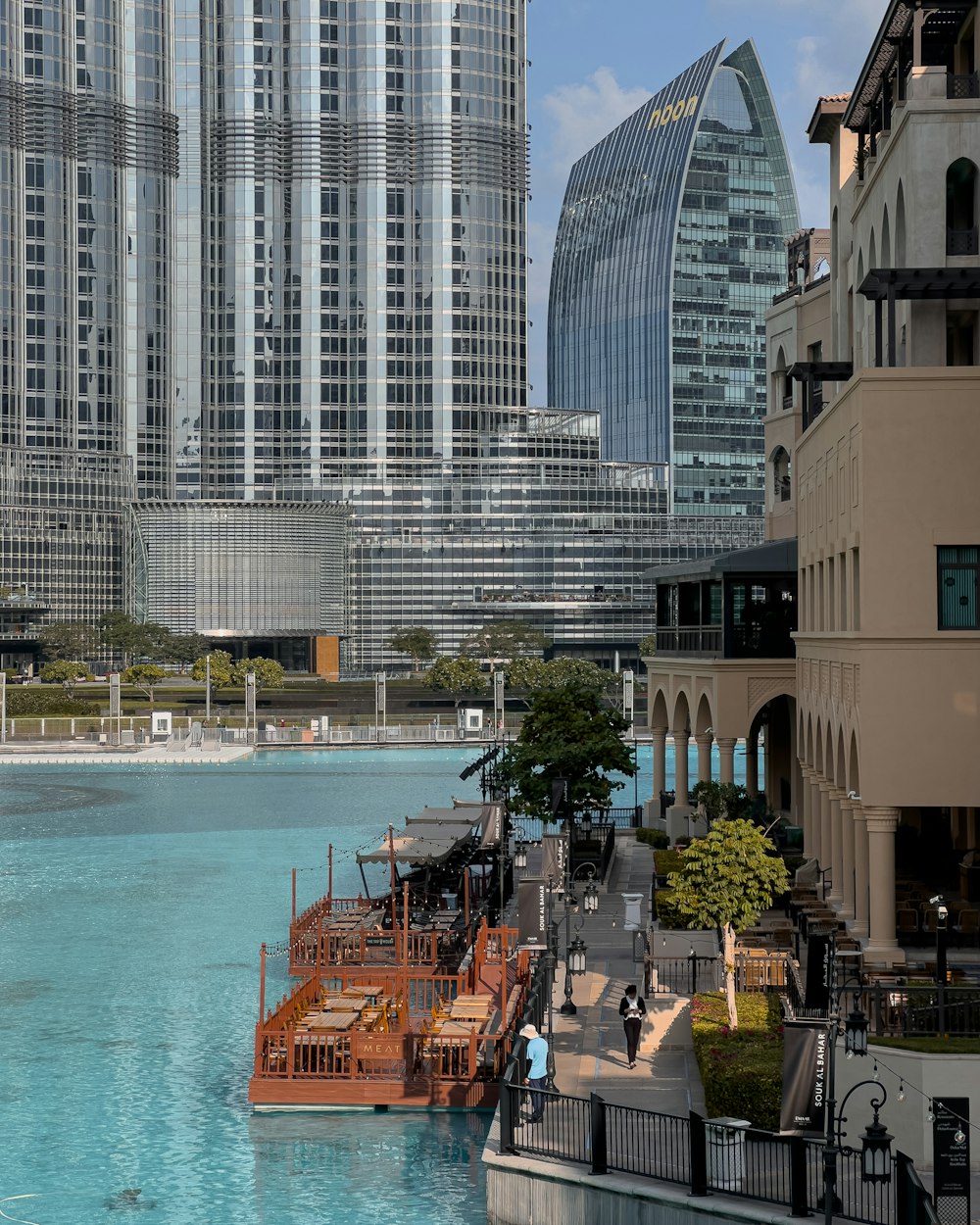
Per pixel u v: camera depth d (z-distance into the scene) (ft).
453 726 631.56
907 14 163.32
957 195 157.38
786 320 268.21
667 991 148.97
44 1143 123.03
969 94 158.61
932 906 152.76
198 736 550.36
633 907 178.19
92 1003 169.78
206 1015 164.14
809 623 191.11
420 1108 130.72
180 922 219.20
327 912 197.36
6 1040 154.20
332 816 350.02
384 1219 106.73
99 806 373.81
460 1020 139.64
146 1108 131.95
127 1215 107.86
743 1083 107.24
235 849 297.53
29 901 238.07
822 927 160.45
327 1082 130.93
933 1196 93.61
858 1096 108.27
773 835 219.82
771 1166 99.71
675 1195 96.17
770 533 274.98
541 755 246.06
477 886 240.53
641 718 640.17
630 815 315.99
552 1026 135.44
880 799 142.51
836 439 163.32
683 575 253.03
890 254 171.22
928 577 142.72
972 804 141.69
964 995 114.83
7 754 519.60
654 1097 119.24
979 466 142.51
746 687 224.53
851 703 152.35
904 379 143.02
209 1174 115.75
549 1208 101.71
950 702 142.20
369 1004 148.77
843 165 216.13
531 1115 110.42
